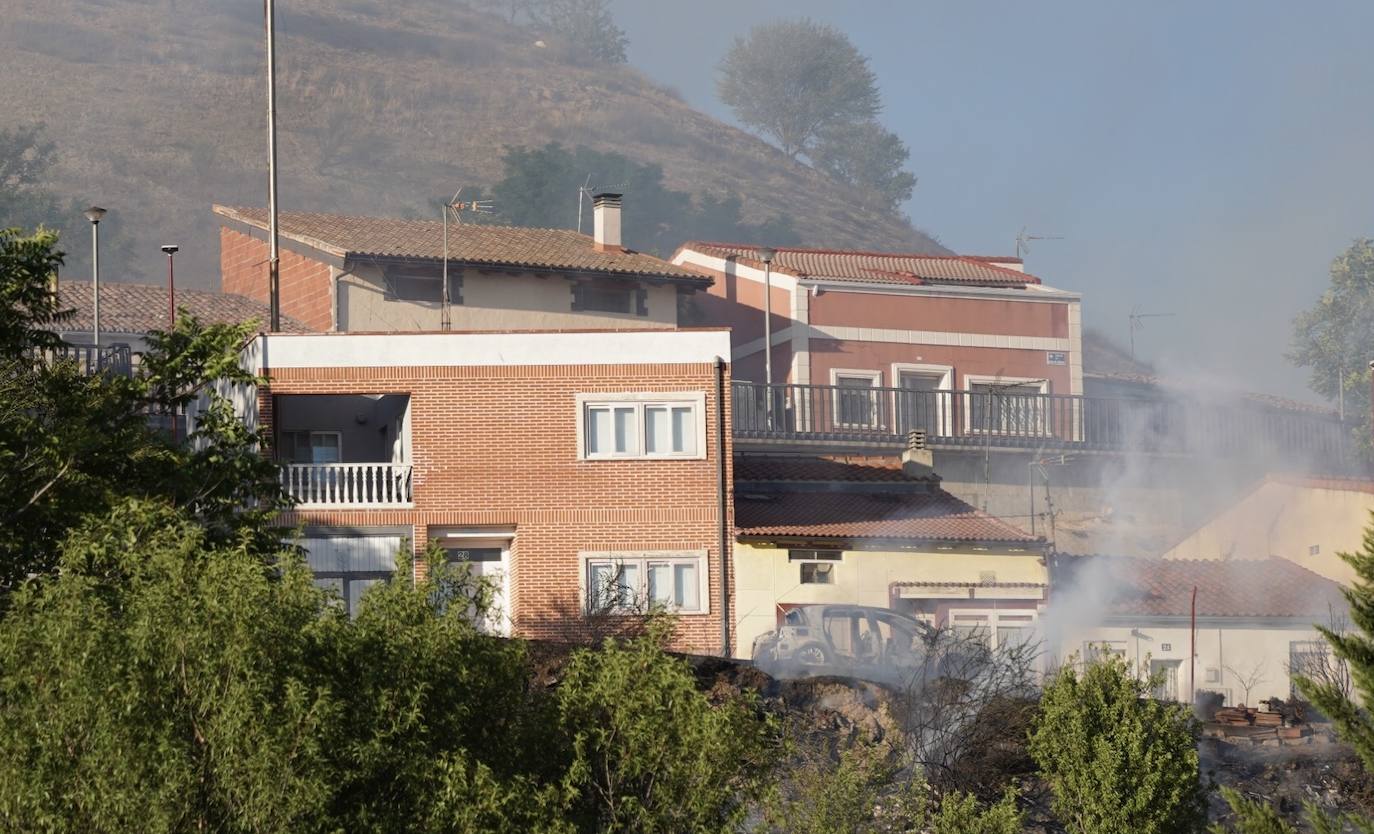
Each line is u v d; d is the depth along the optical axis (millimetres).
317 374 66750
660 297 94688
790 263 100062
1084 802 47312
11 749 29969
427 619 35125
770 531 68438
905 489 75688
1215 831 43188
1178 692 70562
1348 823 53812
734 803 37688
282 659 31594
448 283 89312
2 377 42906
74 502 40969
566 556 66812
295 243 91625
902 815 44469
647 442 67812
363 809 32062
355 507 66312
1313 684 44781
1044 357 99938
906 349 97438
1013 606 70000
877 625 63594
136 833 29812
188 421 70438
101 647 30422
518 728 36250
